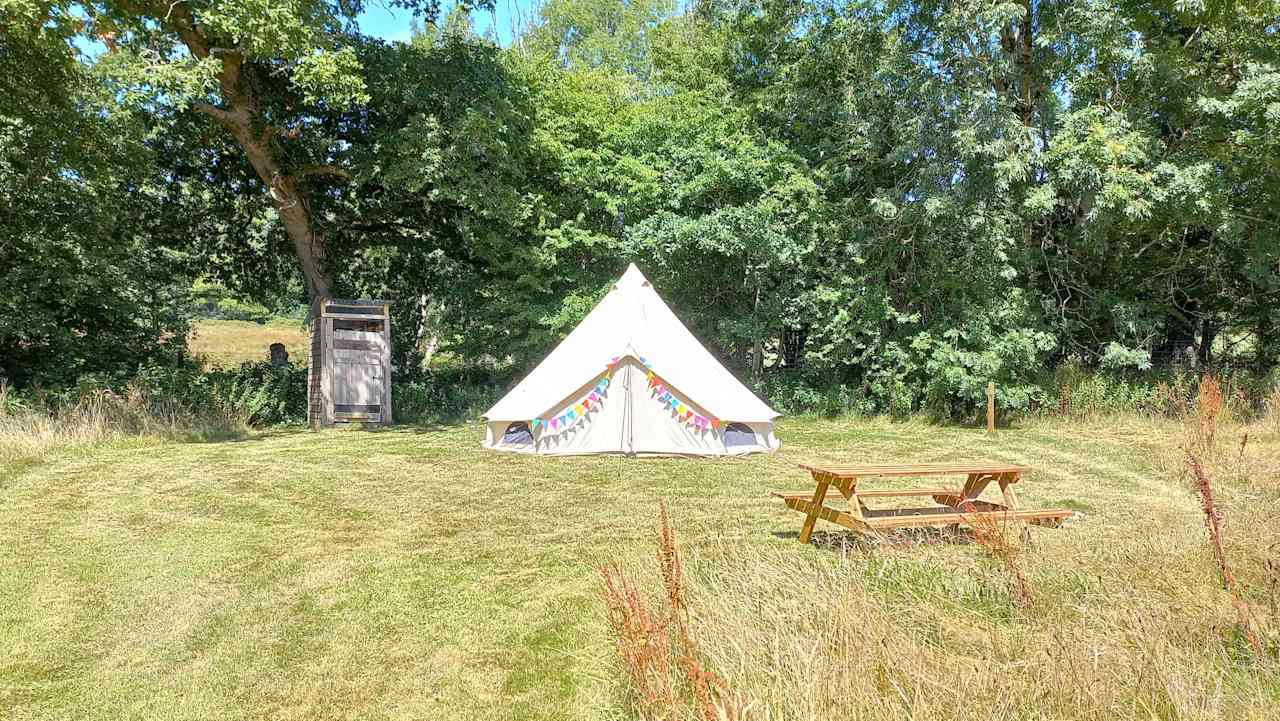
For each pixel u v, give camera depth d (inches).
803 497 238.1
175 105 478.9
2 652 160.1
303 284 749.3
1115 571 175.5
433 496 311.7
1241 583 164.4
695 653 129.4
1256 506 245.1
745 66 727.1
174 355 590.9
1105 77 577.9
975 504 244.1
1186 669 129.0
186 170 637.9
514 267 619.5
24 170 468.8
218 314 1585.9
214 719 133.6
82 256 497.4
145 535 249.8
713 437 428.1
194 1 439.2
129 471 361.4
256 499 304.8
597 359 438.0
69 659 156.8
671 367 439.8
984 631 147.0
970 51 577.3
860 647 126.9
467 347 666.2
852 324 600.1
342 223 675.4
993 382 548.4
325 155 616.7
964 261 579.2
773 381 671.1
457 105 560.4
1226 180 570.6
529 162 620.1
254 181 659.4
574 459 407.2
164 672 151.0
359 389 572.4
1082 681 120.5
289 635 169.0
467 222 623.5
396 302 762.8
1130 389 583.5
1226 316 690.8
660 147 646.5
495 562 220.8
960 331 575.2
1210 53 585.9
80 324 541.3
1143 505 289.4
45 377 493.4
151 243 636.1
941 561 189.2
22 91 444.8
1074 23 546.6
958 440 495.2
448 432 524.7
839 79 641.6
